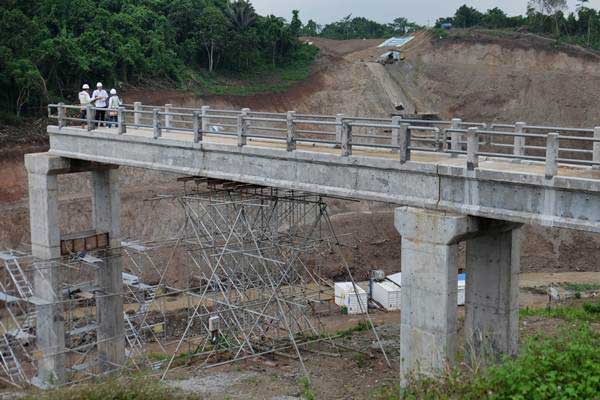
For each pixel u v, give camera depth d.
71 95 63.62
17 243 46.66
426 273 18.08
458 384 14.05
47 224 29.94
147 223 51.12
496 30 102.56
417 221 18.12
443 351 17.77
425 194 18.42
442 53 96.25
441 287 17.75
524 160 18.66
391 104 87.06
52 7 67.19
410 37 107.50
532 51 92.25
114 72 67.06
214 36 79.62
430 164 18.00
